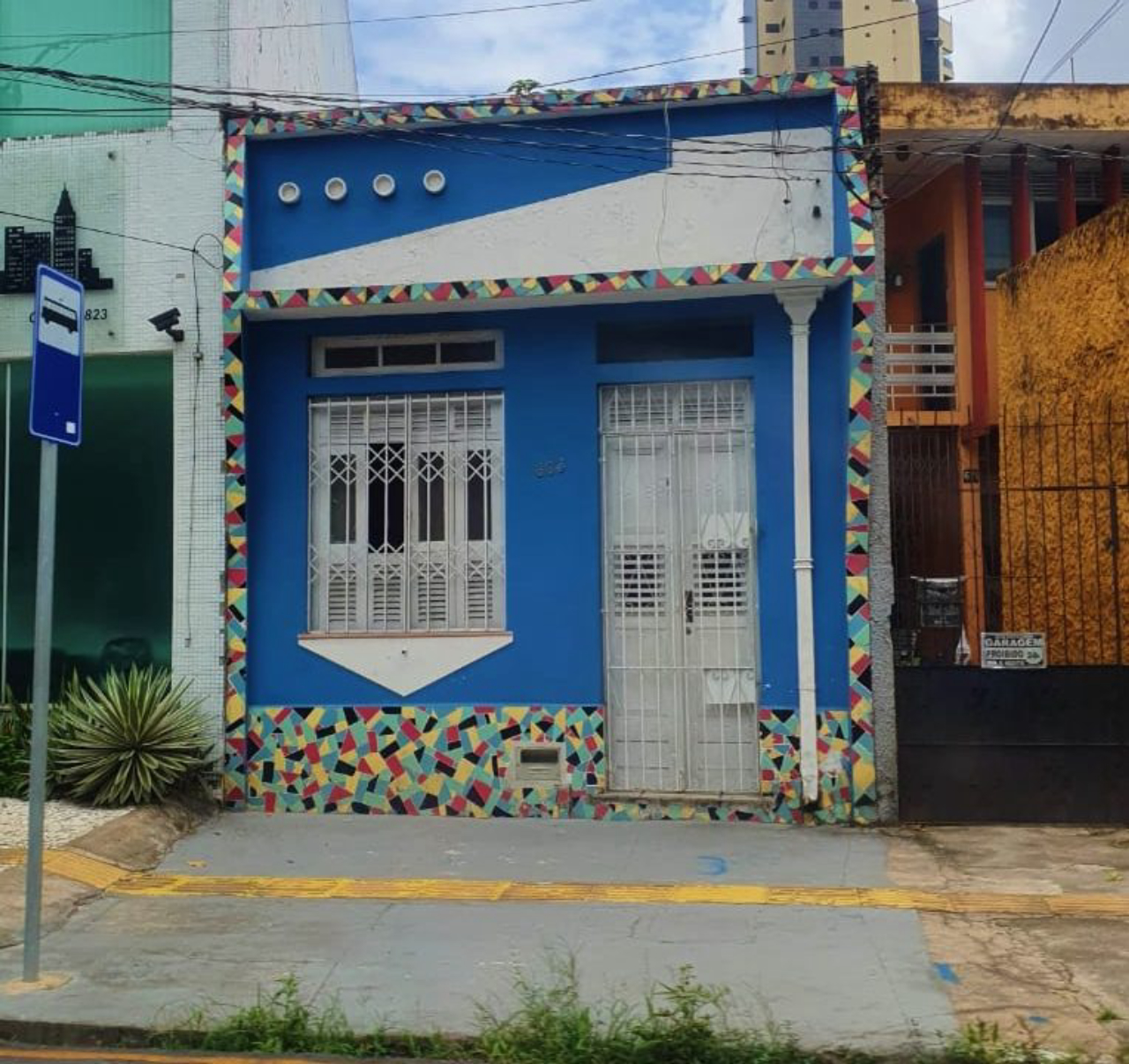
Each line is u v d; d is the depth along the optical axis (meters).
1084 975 5.68
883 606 8.68
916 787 8.66
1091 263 10.99
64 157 9.91
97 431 9.78
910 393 16.69
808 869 7.64
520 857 8.03
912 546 13.30
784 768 8.80
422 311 9.32
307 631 9.43
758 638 8.98
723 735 9.05
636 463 9.27
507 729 9.12
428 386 9.42
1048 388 11.95
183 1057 5.02
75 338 6.09
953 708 8.68
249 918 6.79
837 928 6.47
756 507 8.99
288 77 11.69
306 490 9.49
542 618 9.16
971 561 12.70
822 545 8.84
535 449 9.26
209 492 9.55
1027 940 6.23
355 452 9.53
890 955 6.00
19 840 7.92
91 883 7.34
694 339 9.27
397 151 9.43
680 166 9.11
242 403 9.40
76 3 10.06
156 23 10.01
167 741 8.89
